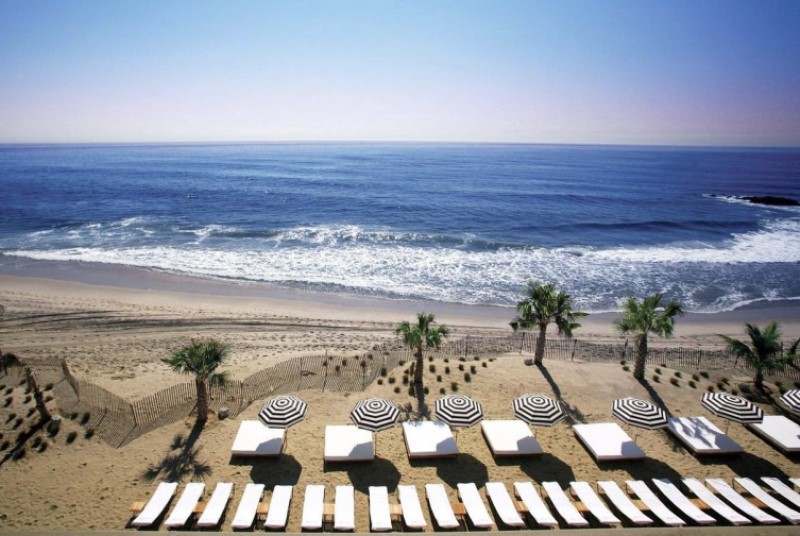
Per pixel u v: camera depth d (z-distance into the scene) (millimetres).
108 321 31906
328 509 14961
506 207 85438
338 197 96562
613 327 33750
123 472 16797
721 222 70688
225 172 156750
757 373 23891
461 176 149375
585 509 15320
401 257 50062
